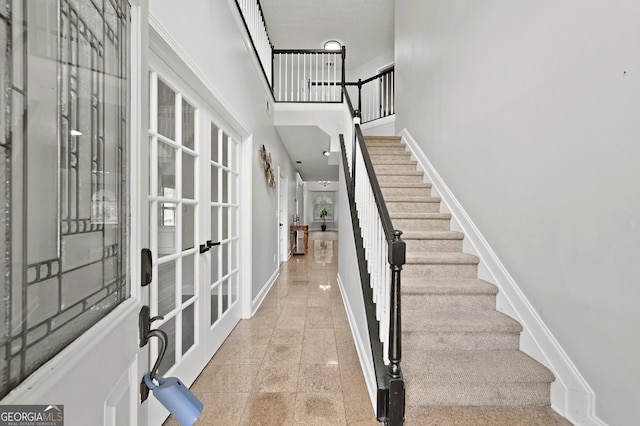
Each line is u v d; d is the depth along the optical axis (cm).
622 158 118
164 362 151
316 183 1523
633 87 113
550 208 156
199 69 169
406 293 197
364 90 634
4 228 38
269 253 406
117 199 66
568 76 145
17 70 40
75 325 51
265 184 374
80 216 54
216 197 224
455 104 272
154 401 138
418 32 373
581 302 137
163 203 152
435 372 152
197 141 187
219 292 225
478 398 149
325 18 502
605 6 125
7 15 38
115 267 64
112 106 64
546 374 149
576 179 140
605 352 125
